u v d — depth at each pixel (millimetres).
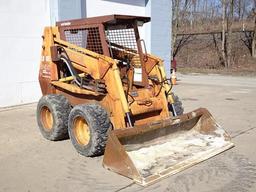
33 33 9289
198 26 38562
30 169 4812
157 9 13188
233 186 4309
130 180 4434
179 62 28656
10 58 8883
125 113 5117
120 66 5938
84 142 5371
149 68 6059
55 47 6258
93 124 5066
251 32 28516
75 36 6219
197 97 11031
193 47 30312
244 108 9117
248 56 26797
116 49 5980
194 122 5762
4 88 8844
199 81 16625
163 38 13641
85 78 5836
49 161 5105
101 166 4898
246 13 33656
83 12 10320
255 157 5285
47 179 4488
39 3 9336
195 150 5238
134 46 6035
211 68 25391
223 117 7980
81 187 4254
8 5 8719
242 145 5855
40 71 6809
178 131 5555
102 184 4324
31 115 8070
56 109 5914
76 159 5188
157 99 5762
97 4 10883
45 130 6160
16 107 8977
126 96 5426
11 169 4812
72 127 5441
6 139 6176
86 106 5266
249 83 15680
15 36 8930
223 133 5711
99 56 5402
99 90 5453
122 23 5922
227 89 13250
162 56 13711
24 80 9227
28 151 5543
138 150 5012
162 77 5918
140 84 6070
